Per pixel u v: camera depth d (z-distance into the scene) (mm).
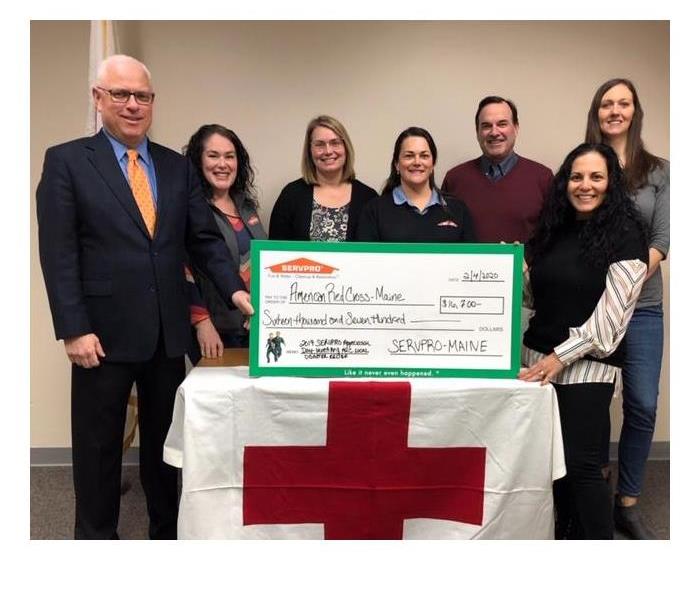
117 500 1987
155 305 1839
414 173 2105
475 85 2834
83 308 1768
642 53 2861
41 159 2777
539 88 2852
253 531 1693
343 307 1703
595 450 1765
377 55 2795
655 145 2920
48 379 2912
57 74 2734
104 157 1799
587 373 1751
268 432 1662
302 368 1706
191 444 1634
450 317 1711
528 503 1726
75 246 1776
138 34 2705
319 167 2361
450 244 1691
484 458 1707
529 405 1686
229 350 2123
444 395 1667
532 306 1912
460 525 1729
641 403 2299
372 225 2178
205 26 2730
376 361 1716
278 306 1696
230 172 2295
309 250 1688
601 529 1770
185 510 1646
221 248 1996
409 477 1705
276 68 2775
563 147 2896
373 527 1724
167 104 2756
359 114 2820
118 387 1867
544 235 1824
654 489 2711
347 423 1667
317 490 1697
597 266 1702
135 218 1802
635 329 2293
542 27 2820
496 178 2447
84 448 1896
